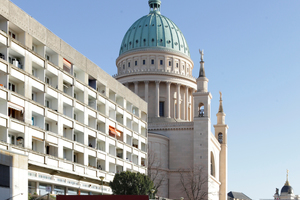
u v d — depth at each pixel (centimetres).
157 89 16888
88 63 7569
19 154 5375
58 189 6594
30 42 6016
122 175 7675
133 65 17438
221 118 17738
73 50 7112
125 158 8750
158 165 14275
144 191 7731
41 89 6194
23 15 5881
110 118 8225
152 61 17362
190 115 17750
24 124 5775
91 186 7394
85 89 7381
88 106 7412
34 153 5931
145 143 9919
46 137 6212
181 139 15088
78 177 7019
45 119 6350
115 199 5047
